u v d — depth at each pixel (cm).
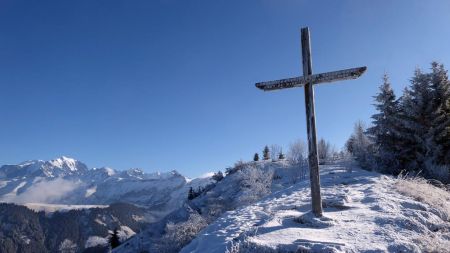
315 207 1166
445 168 2547
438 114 2936
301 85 1259
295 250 894
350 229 1029
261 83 1291
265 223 1146
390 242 915
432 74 3095
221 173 8219
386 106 3356
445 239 995
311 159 1198
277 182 4575
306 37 1267
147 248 4466
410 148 3017
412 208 1250
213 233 1188
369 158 3180
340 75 1202
